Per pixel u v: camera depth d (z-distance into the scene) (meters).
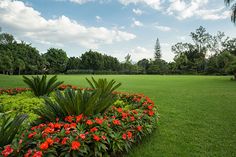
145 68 65.81
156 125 4.80
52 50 62.09
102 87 5.65
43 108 3.98
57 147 2.59
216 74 46.47
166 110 6.80
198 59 57.78
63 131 2.86
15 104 5.84
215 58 49.12
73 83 17.50
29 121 4.33
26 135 2.77
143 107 5.00
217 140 4.25
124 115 3.80
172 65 59.09
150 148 3.83
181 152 3.70
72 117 3.44
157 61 62.56
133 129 3.64
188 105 7.65
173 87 14.52
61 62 62.22
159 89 13.11
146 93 11.10
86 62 63.06
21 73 51.84
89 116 3.77
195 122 5.45
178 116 6.04
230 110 6.83
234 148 3.88
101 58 64.56
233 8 22.34
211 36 59.06
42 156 2.37
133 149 3.72
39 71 54.25
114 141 3.08
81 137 2.71
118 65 66.75
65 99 3.79
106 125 3.21
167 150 3.77
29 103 6.13
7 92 8.10
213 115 6.17
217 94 10.66
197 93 11.12
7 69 41.78
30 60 53.03
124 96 6.50
